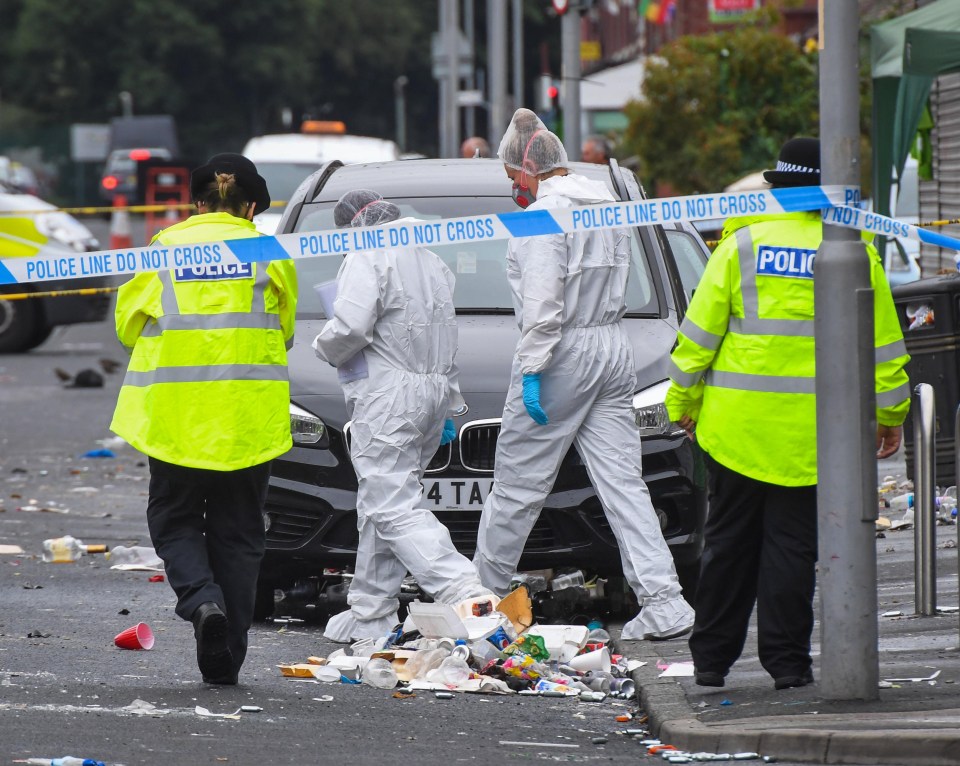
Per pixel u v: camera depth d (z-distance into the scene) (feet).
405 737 74.64
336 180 119.44
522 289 95.71
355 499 99.30
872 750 67.36
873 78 201.26
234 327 84.33
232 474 84.38
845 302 74.18
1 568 121.60
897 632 93.35
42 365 273.13
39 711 76.95
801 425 77.36
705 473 102.27
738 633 81.00
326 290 94.94
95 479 168.66
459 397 97.19
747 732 70.54
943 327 127.24
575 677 88.53
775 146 309.83
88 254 83.10
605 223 81.61
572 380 95.71
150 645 93.86
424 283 94.99
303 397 101.19
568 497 99.30
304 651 95.40
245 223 87.15
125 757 68.85
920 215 237.25
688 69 313.73
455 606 92.07
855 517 74.64
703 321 78.38
